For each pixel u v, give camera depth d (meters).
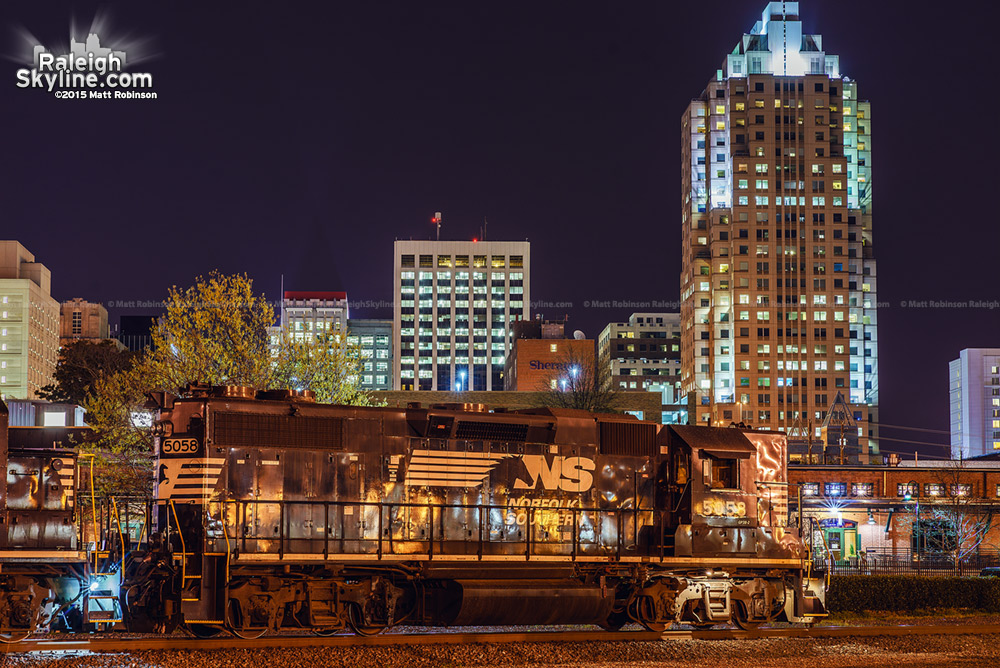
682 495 27.00
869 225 199.12
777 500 28.62
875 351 188.88
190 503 22.41
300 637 21.73
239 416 22.86
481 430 25.25
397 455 24.45
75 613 23.33
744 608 27.25
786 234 189.12
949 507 67.62
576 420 26.47
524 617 24.33
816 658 22.16
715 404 183.62
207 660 18.91
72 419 45.34
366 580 23.48
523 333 188.12
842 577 35.16
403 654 20.30
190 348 44.31
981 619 33.94
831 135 192.00
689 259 196.75
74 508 23.06
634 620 25.98
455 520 24.77
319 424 23.67
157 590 22.38
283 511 22.92
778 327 186.88
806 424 184.38
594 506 26.45
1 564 21.70
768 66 194.88
